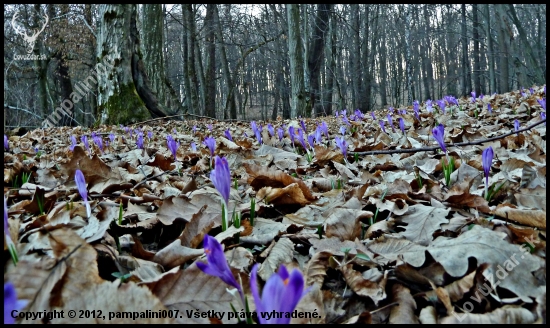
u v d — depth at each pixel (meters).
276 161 3.56
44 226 1.43
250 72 40.44
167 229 1.84
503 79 20.28
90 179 2.50
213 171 1.31
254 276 0.71
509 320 1.05
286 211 2.21
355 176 3.04
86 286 1.01
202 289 1.13
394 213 1.85
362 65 27.05
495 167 2.64
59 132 8.84
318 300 1.17
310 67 21.33
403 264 1.29
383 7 30.55
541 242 1.41
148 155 4.26
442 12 34.31
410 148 3.53
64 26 19.59
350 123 7.15
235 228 1.66
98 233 1.42
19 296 0.96
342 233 1.71
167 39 28.36
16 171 2.81
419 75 45.66
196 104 21.98
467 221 1.64
